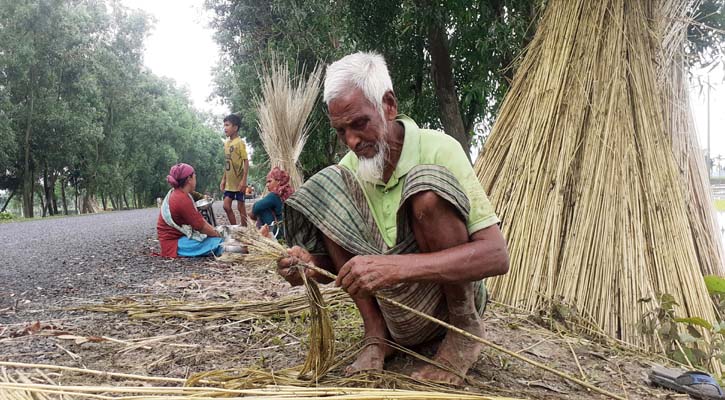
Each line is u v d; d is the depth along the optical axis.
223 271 4.59
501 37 6.00
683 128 3.48
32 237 10.09
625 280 2.90
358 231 1.95
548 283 3.04
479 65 6.89
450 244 1.76
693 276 2.92
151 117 37.25
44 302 3.59
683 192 3.24
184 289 3.89
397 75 8.09
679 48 3.62
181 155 49.28
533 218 3.28
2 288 4.20
